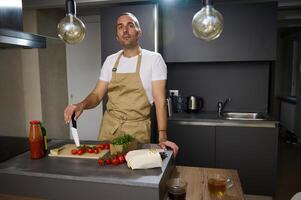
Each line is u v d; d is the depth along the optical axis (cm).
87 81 391
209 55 295
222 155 277
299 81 479
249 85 322
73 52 391
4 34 126
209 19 130
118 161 119
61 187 108
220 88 330
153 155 116
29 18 324
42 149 130
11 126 353
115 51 294
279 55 570
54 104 365
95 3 285
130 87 176
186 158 286
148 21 281
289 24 401
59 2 292
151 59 174
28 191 113
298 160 384
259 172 270
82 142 157
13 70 340
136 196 101
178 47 300
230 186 119
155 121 271
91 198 106
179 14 296
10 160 127
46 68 346
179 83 340
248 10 282
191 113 319
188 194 113
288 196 274
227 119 276
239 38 287
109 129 180
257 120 268
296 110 484
